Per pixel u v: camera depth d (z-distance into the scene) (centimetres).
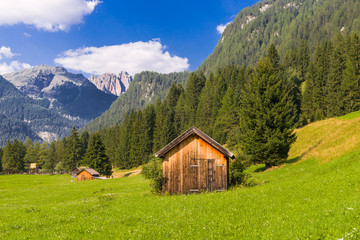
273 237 877
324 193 1433
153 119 14000
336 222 904
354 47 9319
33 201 3288
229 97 9706
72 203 2430
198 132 2481
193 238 979
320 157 3403
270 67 4106
